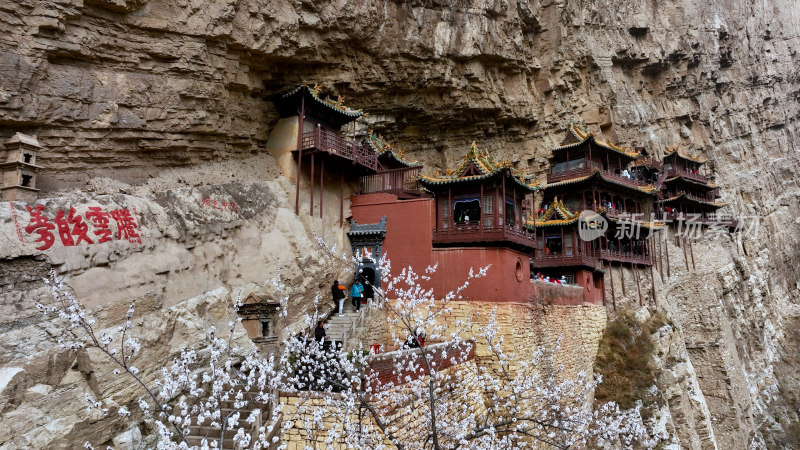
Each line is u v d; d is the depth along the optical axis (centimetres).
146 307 1391
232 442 1112
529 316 2222
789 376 4941
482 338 2017
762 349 4784
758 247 5538
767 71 6362
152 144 1761
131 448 1173
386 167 3123
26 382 1063
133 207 1482
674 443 2533
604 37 4616
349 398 1024
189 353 1038
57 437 1061
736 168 5781
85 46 1560
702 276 4525
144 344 1334
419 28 2992
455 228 2373
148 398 1273
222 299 1659
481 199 2341
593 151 4019
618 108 4650
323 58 2548
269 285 1900
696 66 5428
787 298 5847
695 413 3259
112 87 1634
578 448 1700
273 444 1120
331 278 2306
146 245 1470
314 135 2322
